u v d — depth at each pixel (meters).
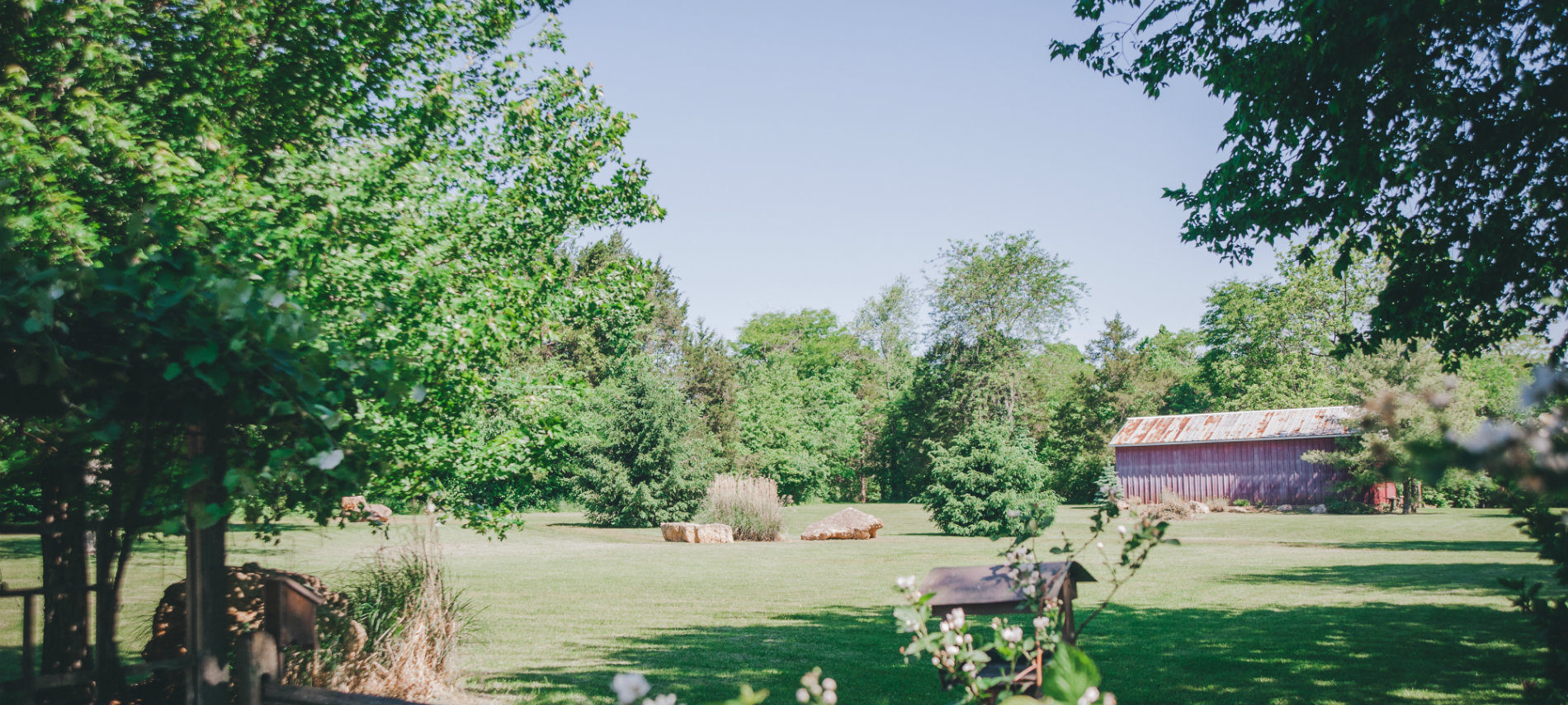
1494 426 1.14
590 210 10.75
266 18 7.79
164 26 7.27
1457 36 7.82
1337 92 8.35
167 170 5.94
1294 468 42.03
